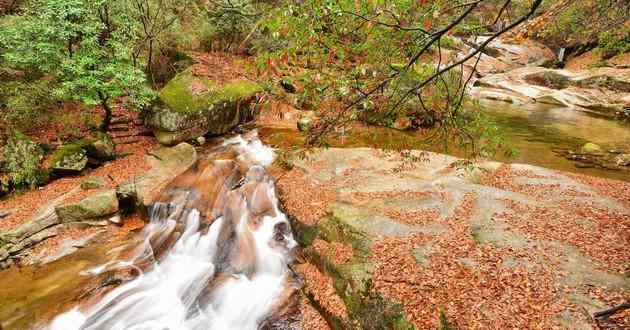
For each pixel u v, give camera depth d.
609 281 6.17
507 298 5.99
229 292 8.09
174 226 10.04
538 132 17.48
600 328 5.22
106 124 12.88
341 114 4.13
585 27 9.45
